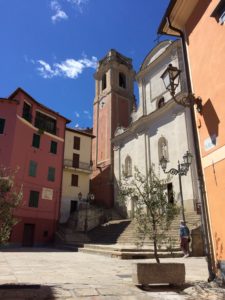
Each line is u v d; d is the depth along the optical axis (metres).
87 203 30.94
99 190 37.16
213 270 7.31
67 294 6.06
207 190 7.87
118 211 32.19
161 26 10.46
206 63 8.41
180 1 9.38
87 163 37.97
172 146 26.48
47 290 6.39
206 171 7.97
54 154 30.33
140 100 33.28
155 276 6.91
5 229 6.93
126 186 9.46
